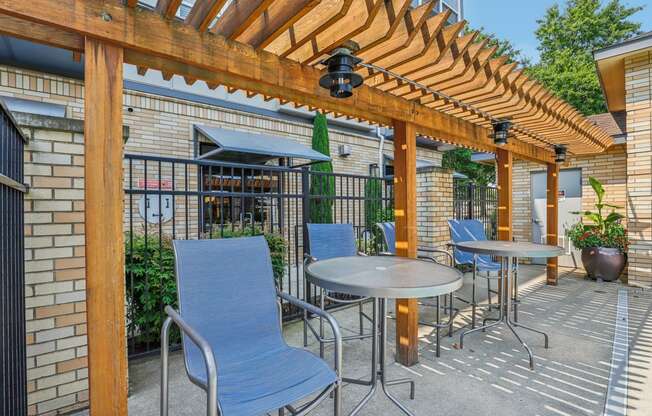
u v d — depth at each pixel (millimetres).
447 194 6078
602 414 2328
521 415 2332
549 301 5184
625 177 7223
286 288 5473
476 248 3557
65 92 5133
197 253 2066
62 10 1479
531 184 8703
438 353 3303
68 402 2301
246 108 7559
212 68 1953
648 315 4461
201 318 1952
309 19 1968
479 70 2713
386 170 11133
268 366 1852
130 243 3113
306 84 2400
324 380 1663
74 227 2330
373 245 5766
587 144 5824
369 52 2352
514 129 4625
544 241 8492
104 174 1616
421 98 3299
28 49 4449
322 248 3771
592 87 15281
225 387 1614
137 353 3209
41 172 2213
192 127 6699
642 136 5977
